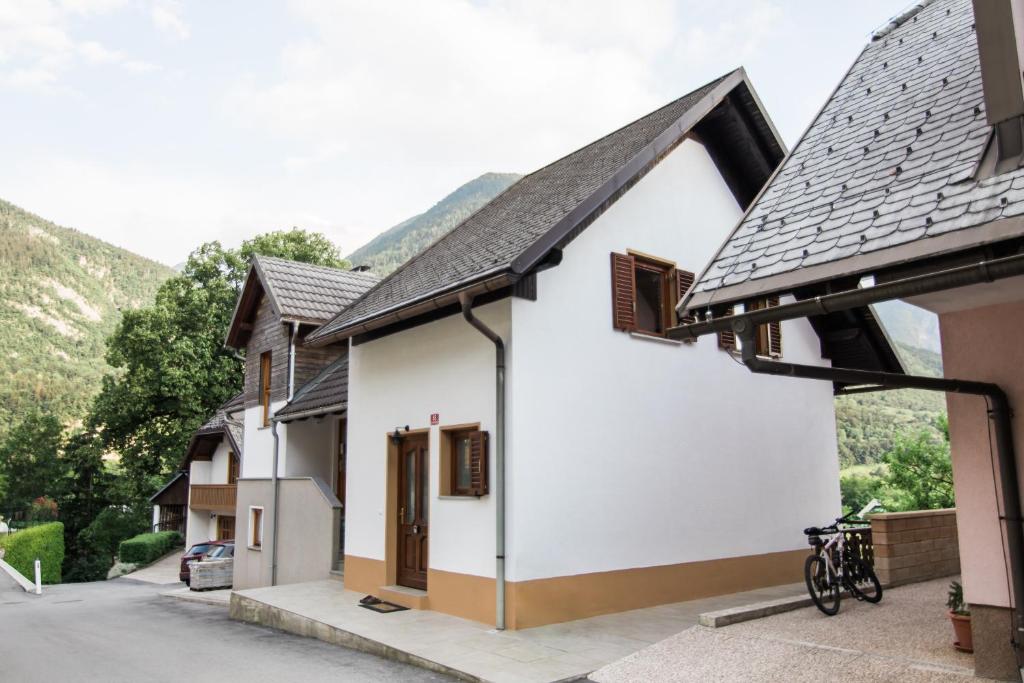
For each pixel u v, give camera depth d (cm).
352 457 1198
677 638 736
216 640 989
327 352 1705
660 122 1195
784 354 1235
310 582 1284
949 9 788
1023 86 450
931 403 3553
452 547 947
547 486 890
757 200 648
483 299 933
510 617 841
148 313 3170
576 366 943
